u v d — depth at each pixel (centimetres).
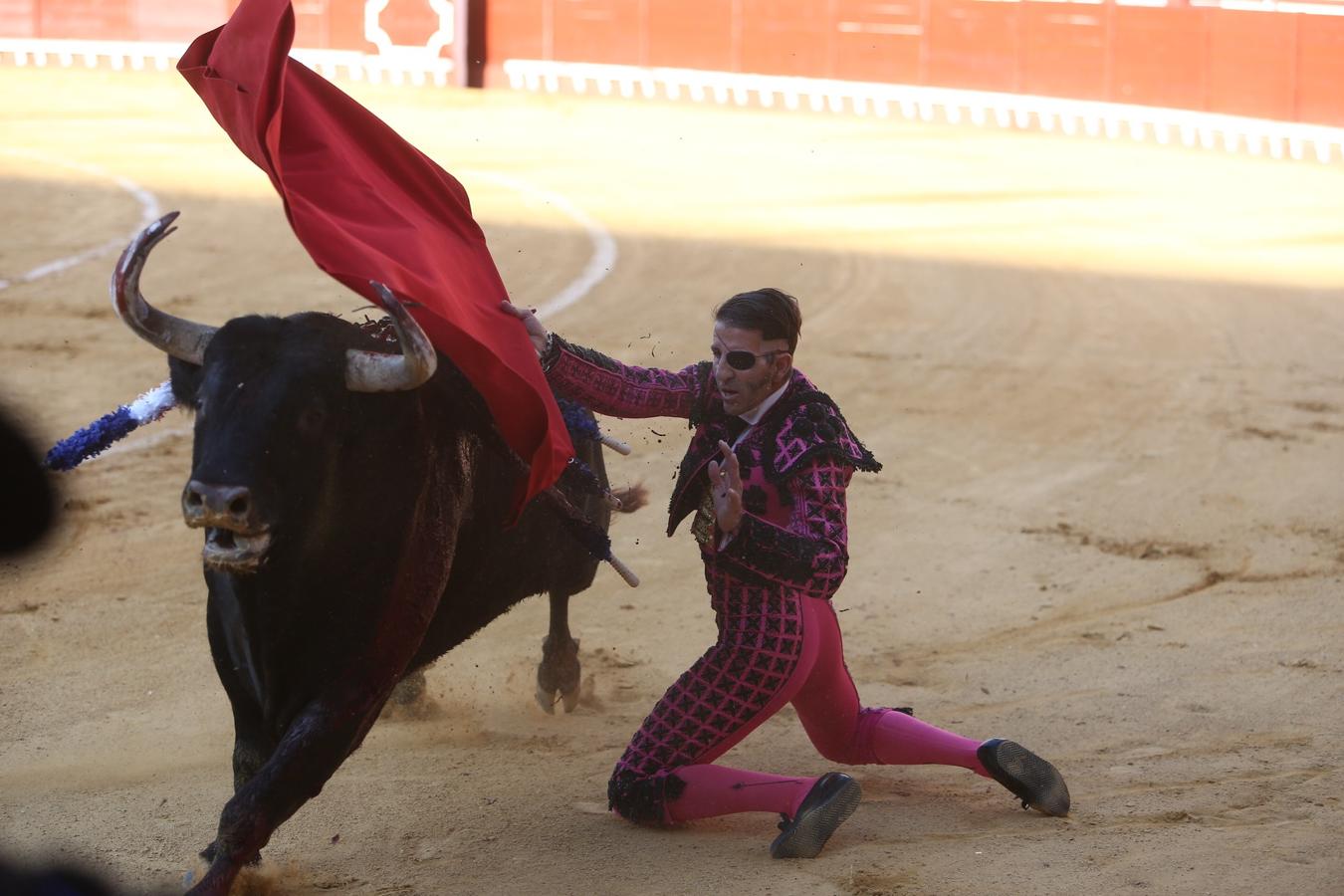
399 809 692
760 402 648
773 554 631
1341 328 2031
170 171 3016
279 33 568
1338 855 620
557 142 3534
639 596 1056
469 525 651
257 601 557
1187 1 3778
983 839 646
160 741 781
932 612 1032
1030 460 1426
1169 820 672
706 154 3428
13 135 3416
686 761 657
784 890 588
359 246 565
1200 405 1636
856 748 688
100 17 4653
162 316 558
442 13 4422
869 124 3972
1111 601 1055
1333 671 903
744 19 4228
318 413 536
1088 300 2159
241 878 592
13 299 1959
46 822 667
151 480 1277
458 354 585
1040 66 3959
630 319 1958
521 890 599
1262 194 3097
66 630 943
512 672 916
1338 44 3616
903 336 1923
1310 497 1317
